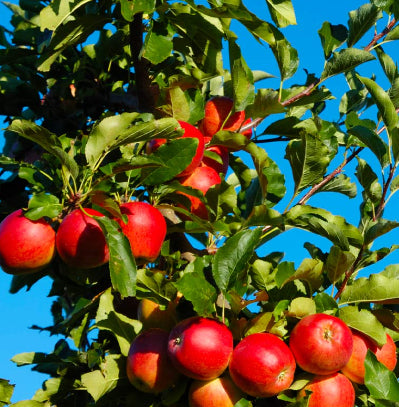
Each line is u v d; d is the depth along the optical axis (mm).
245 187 1856
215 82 2006
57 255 1769
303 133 1657
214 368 1501
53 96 1956
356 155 1789
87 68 1969
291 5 1704
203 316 1527
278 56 1742
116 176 1638
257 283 1625
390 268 1706
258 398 1562
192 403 1535
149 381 1548
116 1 1751
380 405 1469
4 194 1854
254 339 1518
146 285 1591
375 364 1512
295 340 1528
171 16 1742
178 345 1510
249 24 1696
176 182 1632
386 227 1626
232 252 1553
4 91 1965
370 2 1796
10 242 1587
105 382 1584
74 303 1914
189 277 1529
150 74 1865
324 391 1529
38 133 1557
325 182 1772
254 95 1742
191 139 1623
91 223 1581
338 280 1713
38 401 1652
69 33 1749
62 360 1681
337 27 1818
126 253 1535
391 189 1712
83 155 1714
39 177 1692
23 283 1822
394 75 1780
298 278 1598
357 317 1566
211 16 1691
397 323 1609
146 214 1601
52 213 1584
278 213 1617
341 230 1613
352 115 1796
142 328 1617
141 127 1562
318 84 1786
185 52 1831
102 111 1972
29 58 1961
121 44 1927
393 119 1667
